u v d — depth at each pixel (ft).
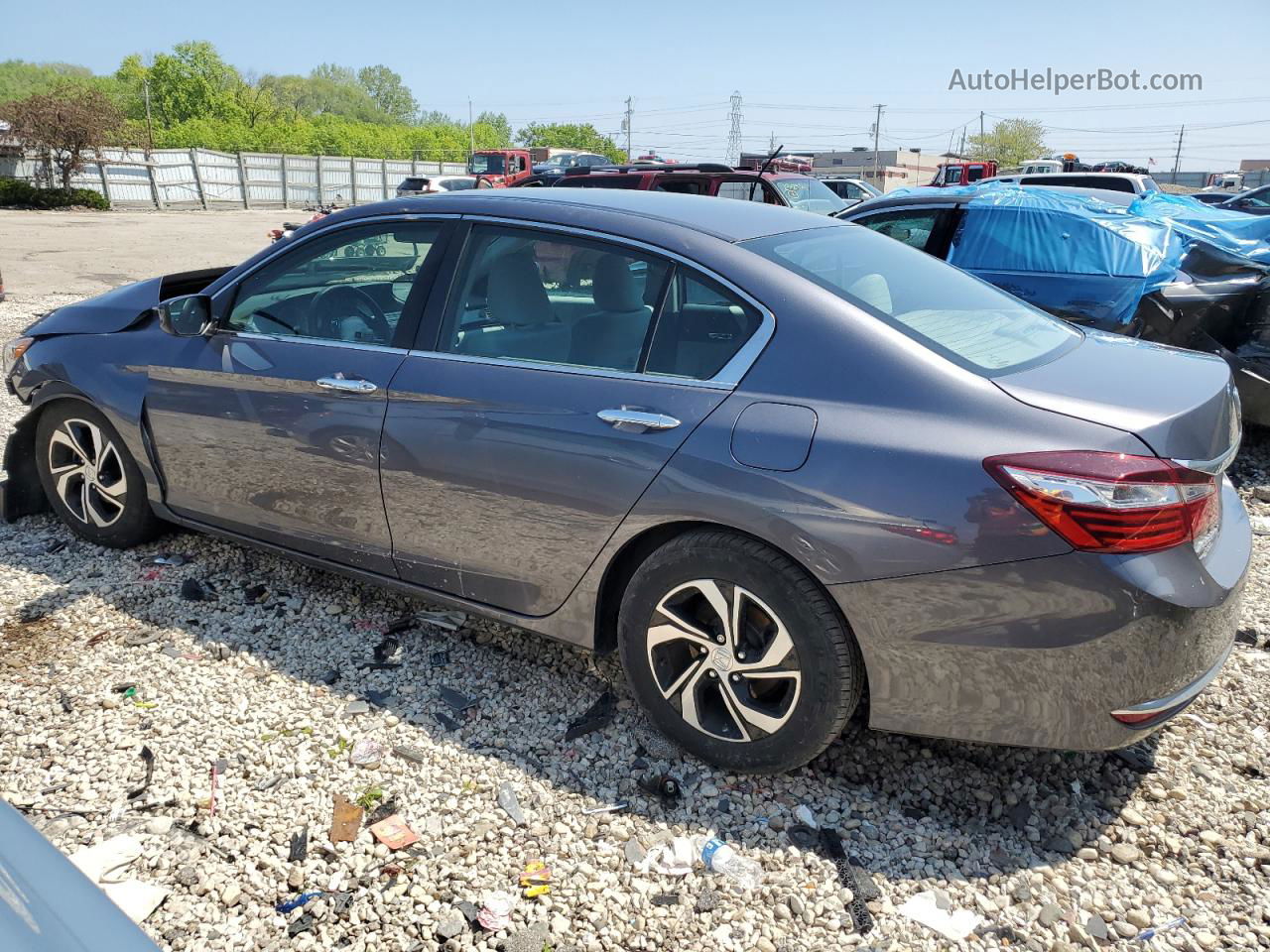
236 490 11.96
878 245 10.73
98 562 13.56
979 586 7.51
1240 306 19.08
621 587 9.77
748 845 8.34
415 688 10.64
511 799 8.82
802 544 8.00
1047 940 7.40
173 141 220.43
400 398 10.23
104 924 3.48
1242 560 8.23
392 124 496.23
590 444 9.02
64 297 42.88
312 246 11.47
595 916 7.54
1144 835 8.52
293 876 7.84
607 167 38.70
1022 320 9.78
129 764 9.21
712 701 9.32
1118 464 7.18
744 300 8.76
